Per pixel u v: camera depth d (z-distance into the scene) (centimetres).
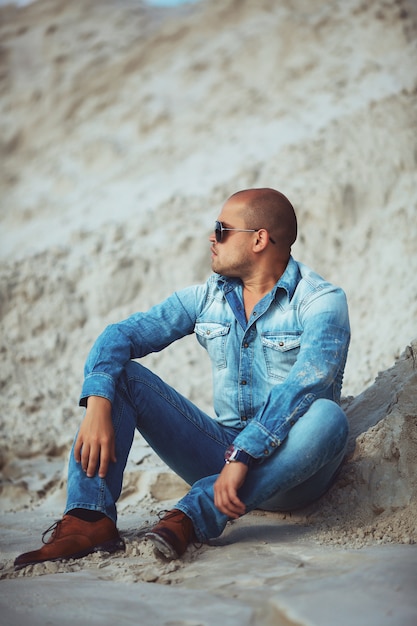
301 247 709
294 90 985
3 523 428
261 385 314
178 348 688
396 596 213
